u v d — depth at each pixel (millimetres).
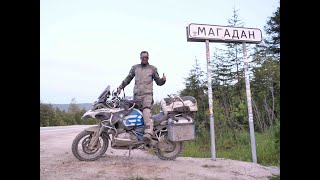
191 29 6344
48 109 42031
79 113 52219
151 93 6277
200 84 17891
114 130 5941
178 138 5918
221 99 13961
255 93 13258
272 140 7746
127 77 6434
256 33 6824
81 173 4781
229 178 4773
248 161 6816
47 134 13727
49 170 4930
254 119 11883
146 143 6039
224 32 6582
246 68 6738
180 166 5480
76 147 5738
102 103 6141
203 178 4699
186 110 6113
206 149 9328
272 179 4812
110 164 5496
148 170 5090
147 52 6266
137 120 6020
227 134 10672
